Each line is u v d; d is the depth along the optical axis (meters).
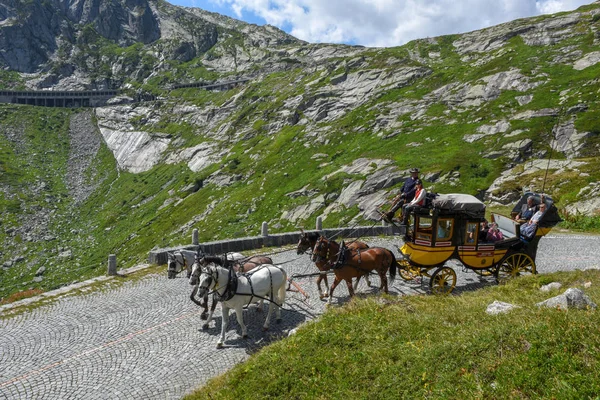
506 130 67.25
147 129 172.00
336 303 16.75
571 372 6.92
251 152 112.06
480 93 86.00
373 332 10.98
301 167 86.69
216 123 156.25
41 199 122.94
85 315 16.67
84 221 113.62
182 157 137.62
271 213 72.44
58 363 12.85
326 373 9.56
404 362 9.07
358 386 8.84
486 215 40.09
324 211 65.12
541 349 7.71
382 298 14.25
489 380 7.60
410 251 16.78
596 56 84.12
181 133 158.88
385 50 148.25
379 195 59.97
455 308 12.23
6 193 120.94
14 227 103.62
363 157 76.62
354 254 16.22
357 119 98.75
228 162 112.69
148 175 137.00
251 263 16.28
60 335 14.83
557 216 17.27
